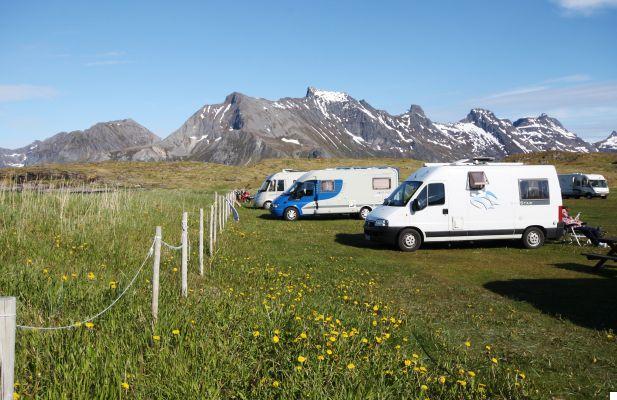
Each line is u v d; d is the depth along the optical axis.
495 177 16.25
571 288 10.59
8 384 3.23
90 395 4.17
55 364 4.55
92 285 7.10
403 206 15.77
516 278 11.65
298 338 5.61
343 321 6.86
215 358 5.02
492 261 13.97
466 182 16.09
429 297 9.62
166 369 4.69
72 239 11.43
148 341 5.29
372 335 6.40
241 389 4.67
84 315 5.93
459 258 14.45
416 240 15.71
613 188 59.50
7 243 9.84
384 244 17.22
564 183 47.56
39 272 7.58
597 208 33.12
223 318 6.19
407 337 6.89
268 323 6.17
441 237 15.86
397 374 5.19
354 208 26.36
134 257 10.38
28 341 4.97
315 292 9.18
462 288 10.40
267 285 9.52
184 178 68.25
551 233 16.42
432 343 6.76
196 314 6.32
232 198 34.38
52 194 17.58
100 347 4.88
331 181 26.16
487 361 6.21
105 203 16.88
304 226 22.72
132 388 4.38
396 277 11.47
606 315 8.48
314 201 25.94
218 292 8.26
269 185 33.06
